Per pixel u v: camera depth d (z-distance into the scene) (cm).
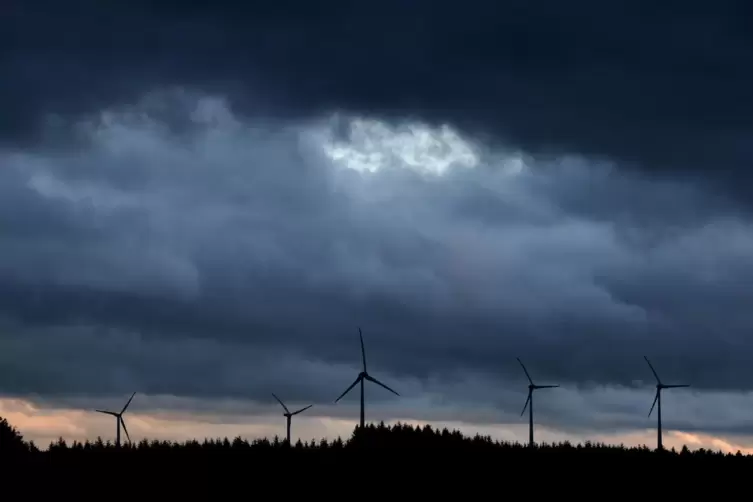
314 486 15912
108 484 15412
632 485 16525
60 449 16538
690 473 16888
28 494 14888
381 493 15850
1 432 16338
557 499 15775
